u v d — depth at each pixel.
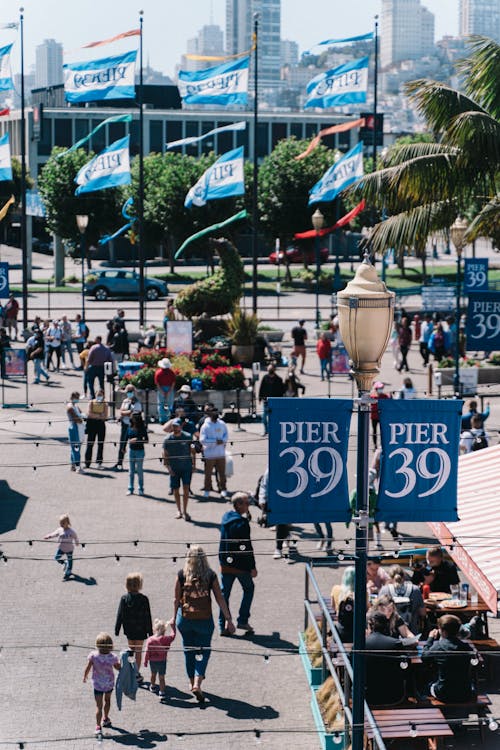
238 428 36.53
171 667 18.16
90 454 31.36
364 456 11.98
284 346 56.69
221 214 94.81
